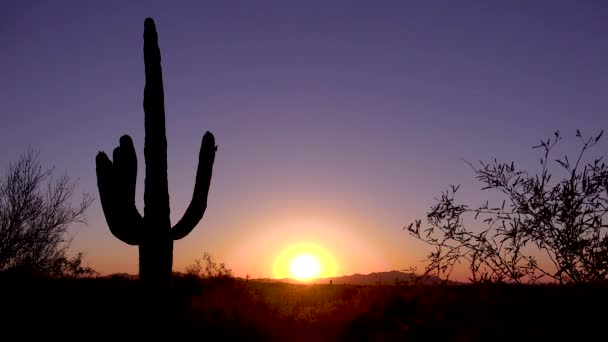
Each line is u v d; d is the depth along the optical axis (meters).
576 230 4.32
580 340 4.37
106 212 8.05
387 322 8.30
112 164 8.12
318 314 13.58
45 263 13.66
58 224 14.26
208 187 9.09
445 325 5.72
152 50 8.92
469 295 5.53
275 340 11.54
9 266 13.03
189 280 15.70
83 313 10.32
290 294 22.94
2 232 13.28
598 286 4.39
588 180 4.27
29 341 9.13
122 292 12.45
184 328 10.00
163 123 8.83
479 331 4.88
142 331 8.20
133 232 8.14
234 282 15.89
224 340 10.34
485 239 4.85
